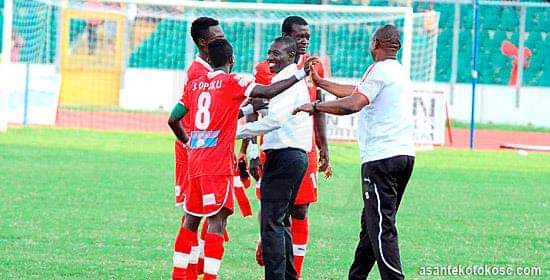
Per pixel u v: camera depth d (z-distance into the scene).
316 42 75.50
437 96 55.19
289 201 19.11
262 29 73.94
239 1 72.69
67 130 54.16
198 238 21.03
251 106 19.80
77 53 73.19
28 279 19.84
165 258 22.77
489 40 76.94
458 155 51.53
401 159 18.20
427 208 32.38
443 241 26.34
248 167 20.72
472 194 36.38
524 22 75.94
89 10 63.50
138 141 50.59
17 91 55.94
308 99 19.25
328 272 21.98
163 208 30.22
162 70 73.38
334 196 34.78
